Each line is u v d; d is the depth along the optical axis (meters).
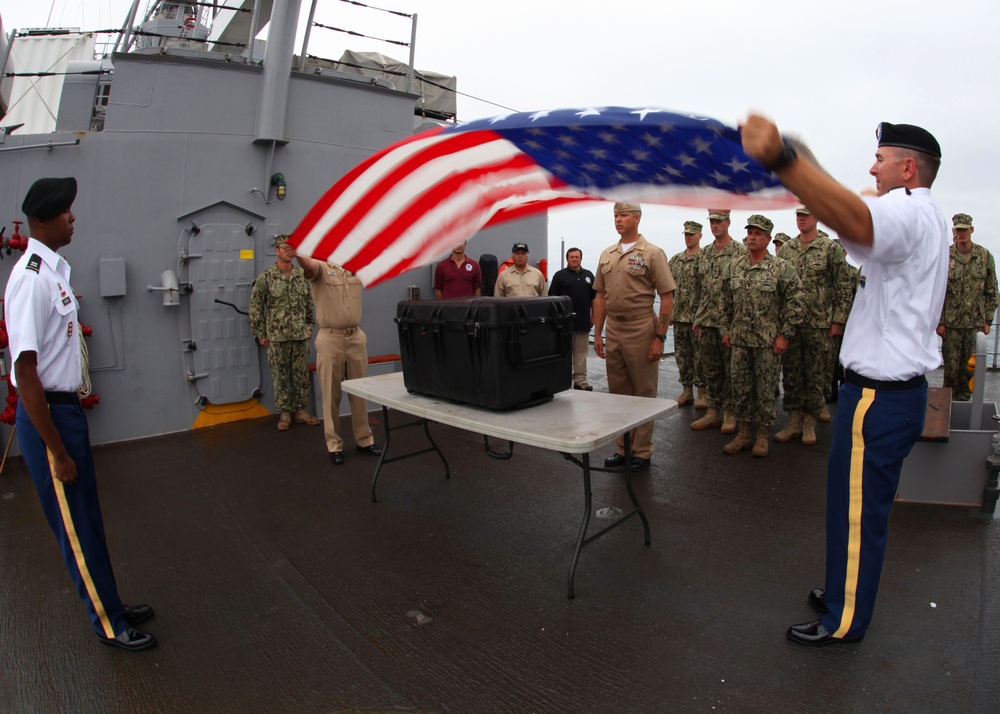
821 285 4.93
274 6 5.13
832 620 2.27
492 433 2.76
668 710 1.99
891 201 1.94
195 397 5.51
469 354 3.03
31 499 4.05
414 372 3.42
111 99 5.03
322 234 3.52
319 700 2.11
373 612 2.64
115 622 2.43
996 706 1.95
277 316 5.36
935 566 2.82
